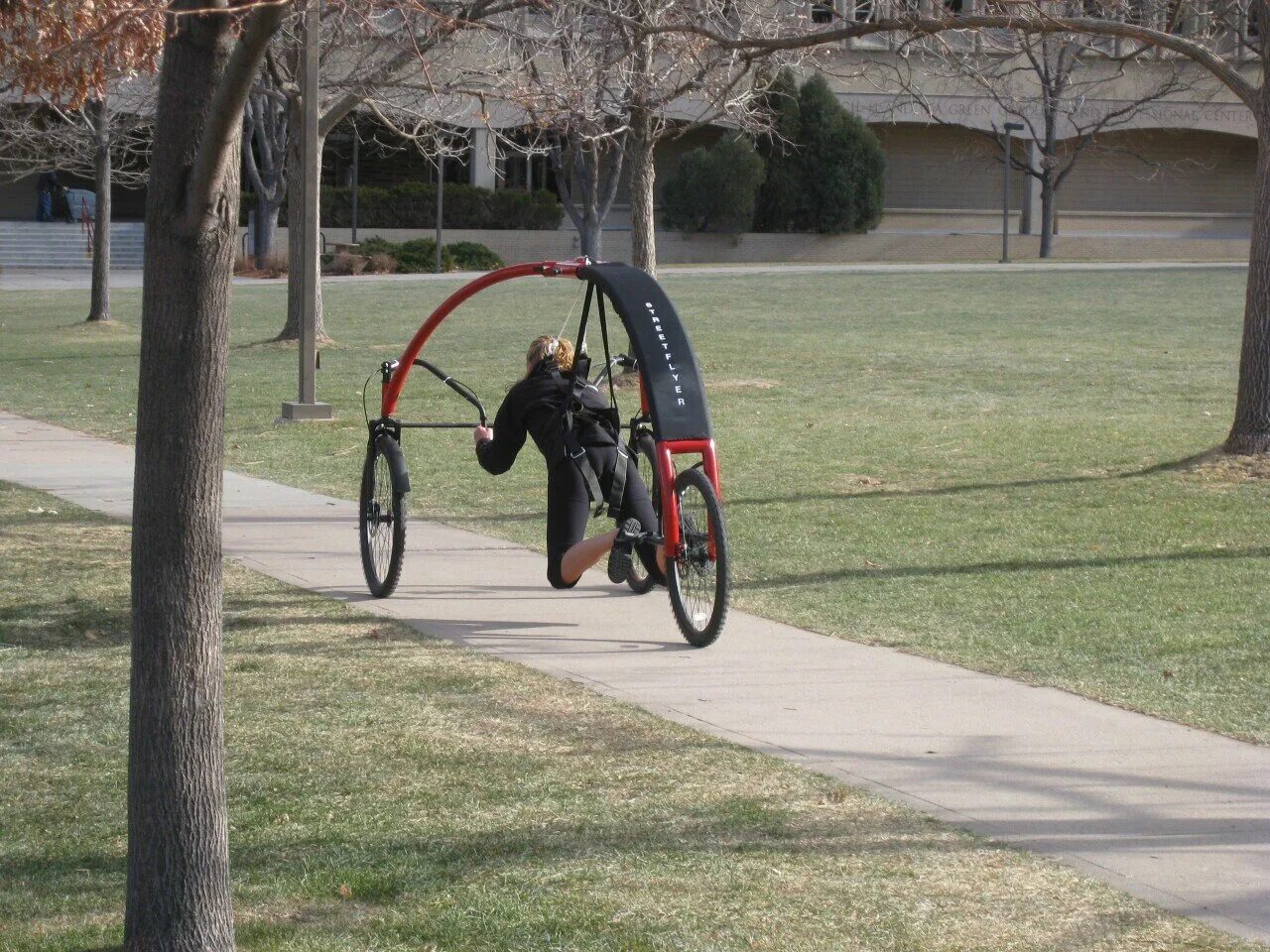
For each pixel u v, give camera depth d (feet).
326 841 22.39
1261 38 54.13
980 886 20.51
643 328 32.94
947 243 262.06
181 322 16.60
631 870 21.21
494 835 22.57
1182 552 43.27
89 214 232.32
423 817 23.34
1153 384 85.81
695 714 28.43
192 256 16.47
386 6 26.45
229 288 16.97
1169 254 267.18
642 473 41.75
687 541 32.91
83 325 129.59
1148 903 19.88
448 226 248.52
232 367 97.55
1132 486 53.78
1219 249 268.00
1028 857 21.48
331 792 24.45
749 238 255.50
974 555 43.19
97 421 74.84
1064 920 19.42
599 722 27.96
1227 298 150.51
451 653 32.94
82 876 21.30
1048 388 84.69
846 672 31.30
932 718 28.09
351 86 85.35
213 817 17.48
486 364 97.91
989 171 277.03
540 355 35.50
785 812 23.32
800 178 256.73
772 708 28.76
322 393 84.07
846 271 206.18
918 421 71.92
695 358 33.12
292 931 19.33
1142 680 30.63
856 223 258.16
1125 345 106.93
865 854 21.65
